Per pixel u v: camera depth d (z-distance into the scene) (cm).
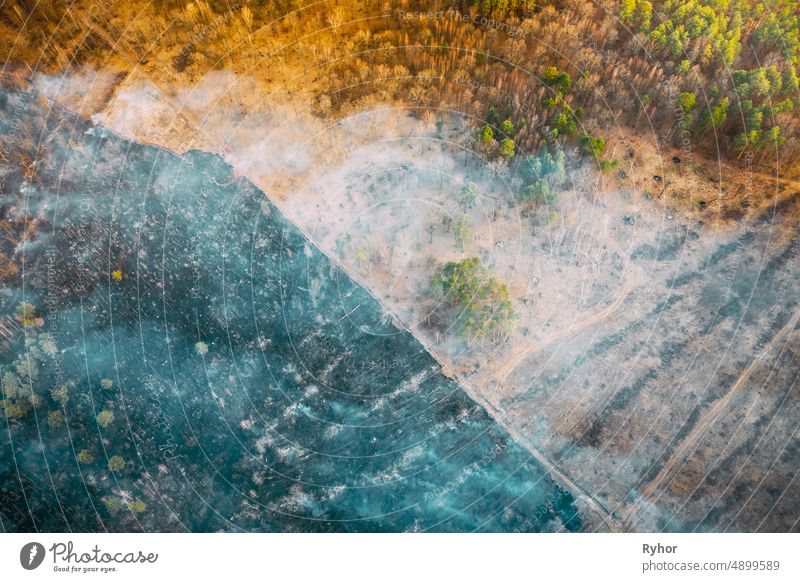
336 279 4984
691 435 4472
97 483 4275
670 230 5184
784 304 4888
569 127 5356
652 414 4547
